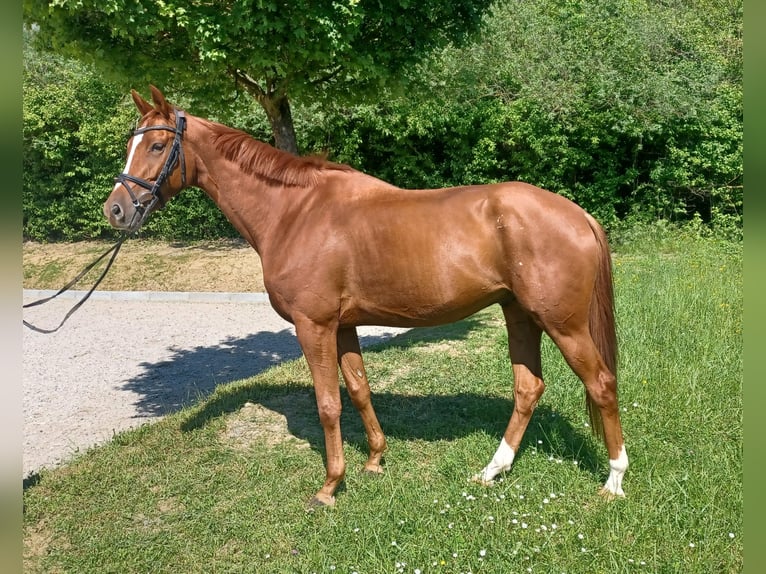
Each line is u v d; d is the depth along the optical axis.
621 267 8.76
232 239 12.88
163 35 4.86
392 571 2.69
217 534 3.14
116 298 10.44
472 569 2.69
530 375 3.41
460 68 10.95
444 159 11.91
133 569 2.93
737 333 5.48
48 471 3.95
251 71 5.12
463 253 3.05
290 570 2.80
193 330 8.30
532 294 3.00
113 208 3.28
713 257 9.13
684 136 11.05
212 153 3.47
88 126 12.19
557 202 3.06
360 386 3.59
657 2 14.63
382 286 3.18
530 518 3.03
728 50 12.70
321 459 3.87
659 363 4.89
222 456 3.97
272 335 7.91
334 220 3.25
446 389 4.98
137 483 3.70
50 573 2.91
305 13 4.34
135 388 5.97
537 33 11.76
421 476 3.58
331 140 11.75
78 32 4.62
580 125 10.89
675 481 3.22
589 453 3.63
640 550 2.75
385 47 5.19
